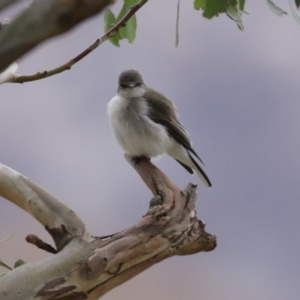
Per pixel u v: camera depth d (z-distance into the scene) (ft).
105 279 12.93
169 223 13.70
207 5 13.39
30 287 12.33
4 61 5.36
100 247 13.00
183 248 14.03
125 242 13.10
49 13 5.22
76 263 12.68
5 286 12.26
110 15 15.56
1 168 14.16
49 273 12.52
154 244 13.42
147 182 16.38
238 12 13.70
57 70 14.08
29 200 13.89
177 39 13.23
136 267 13.33
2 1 5.36
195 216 14.35
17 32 5.30
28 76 13.96
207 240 14.48
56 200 13.85
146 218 13.70
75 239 13.20
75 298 12.58
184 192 14.71
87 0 5.17
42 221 13.75
